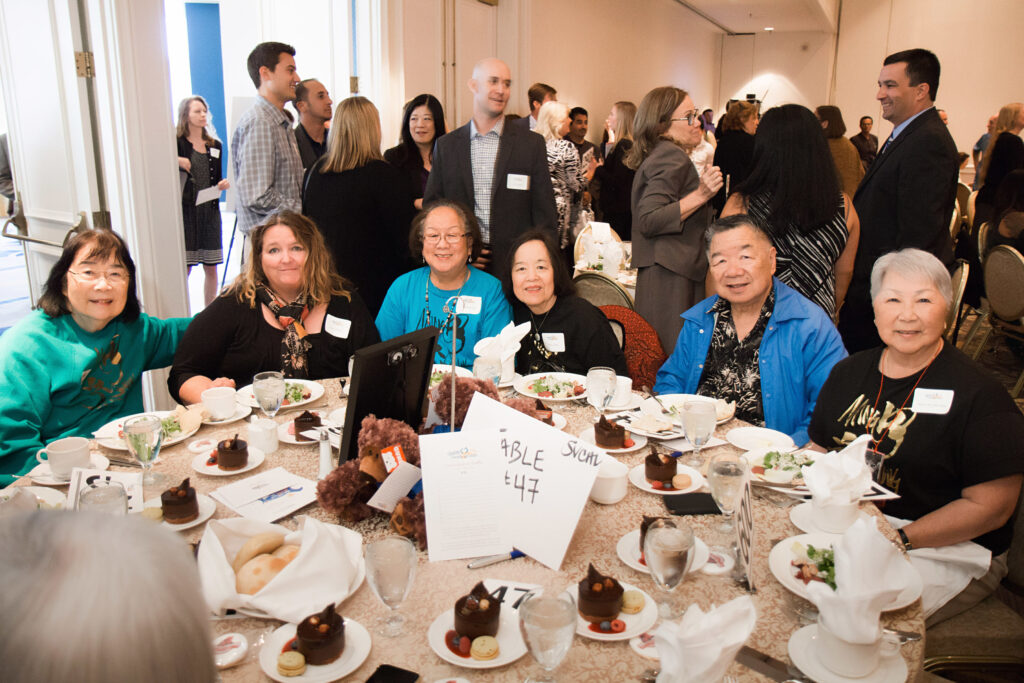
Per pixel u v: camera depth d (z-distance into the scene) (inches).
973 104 461.7
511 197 137.3
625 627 43.6
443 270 103.6
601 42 345.7
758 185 106.0
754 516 58.8
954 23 462.9
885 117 126.9
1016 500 64.1
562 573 50.0
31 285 160.6
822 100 524.7
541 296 100.0
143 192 134.4
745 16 478.6
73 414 88.5
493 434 53.7
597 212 255.1
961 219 234.8
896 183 117.3
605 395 74.9
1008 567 65.7
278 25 212.8
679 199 126.5
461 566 50.8
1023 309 158.9
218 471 65.1
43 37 134.9
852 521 54.8
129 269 90.6
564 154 177.6
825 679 39.3
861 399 72.6
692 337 94.6
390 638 43.2
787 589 48.3
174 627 18.9
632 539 53.9
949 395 66.4
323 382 92.1
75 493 58.1
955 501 64.6
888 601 39.0
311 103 174.1
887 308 68.2
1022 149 195.6
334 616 41.3
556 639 36.0
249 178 156.0
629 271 169.3
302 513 58.2
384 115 206.7
